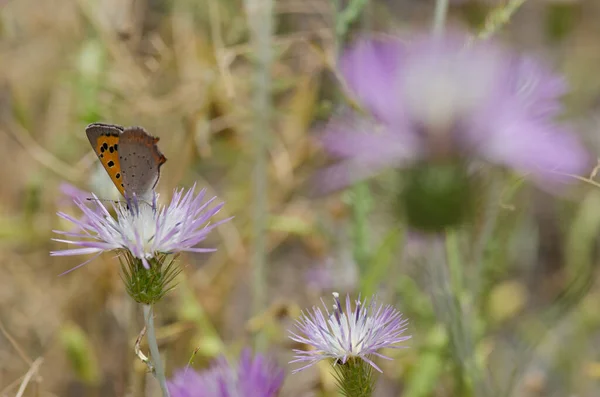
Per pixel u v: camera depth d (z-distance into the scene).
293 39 0.39
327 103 0.37
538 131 0.26
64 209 0.40
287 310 0.38
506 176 0.33
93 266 0.40
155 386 0.36
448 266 0.35
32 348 0.41
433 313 0.38
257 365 0.28
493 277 0.40
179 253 0.30
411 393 0.36
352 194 0.38
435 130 0.26
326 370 0.36
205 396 0.28
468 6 0.37
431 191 0.27
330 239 0.41
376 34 0.36
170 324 0.37
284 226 0.41
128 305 0.37
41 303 0.41
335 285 0.41
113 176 0.30
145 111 0.41
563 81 0.26
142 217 0.29
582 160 0.26
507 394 0.37
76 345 0.38
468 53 0.26
